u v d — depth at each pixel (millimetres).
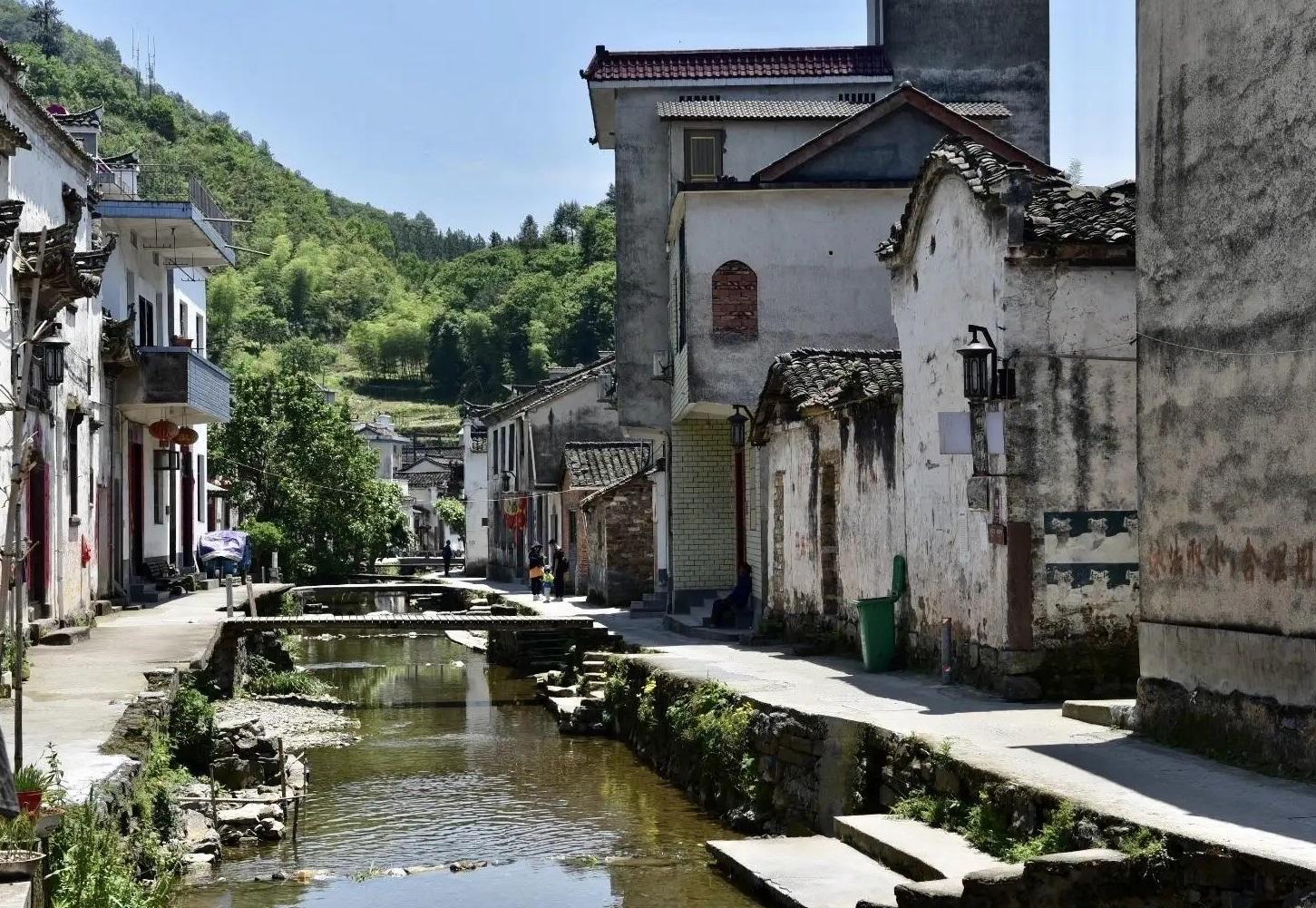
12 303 17047
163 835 13648
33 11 127312
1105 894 8297
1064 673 15125
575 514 46906
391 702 27547
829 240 26047
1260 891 7582
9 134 19484
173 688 17125
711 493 31484
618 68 29984
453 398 141250
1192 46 11734
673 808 16672
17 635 10422
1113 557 15258
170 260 36312
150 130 135750
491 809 16906
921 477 17922
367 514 55656
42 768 11203
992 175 15469
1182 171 11891
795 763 14336
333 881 13352
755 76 29828
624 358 30531
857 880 10891
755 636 23984
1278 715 10539
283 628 26953
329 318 158250
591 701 23203
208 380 32906
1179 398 11922
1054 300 15273
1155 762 11016
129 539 32188
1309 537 10156
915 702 15164
